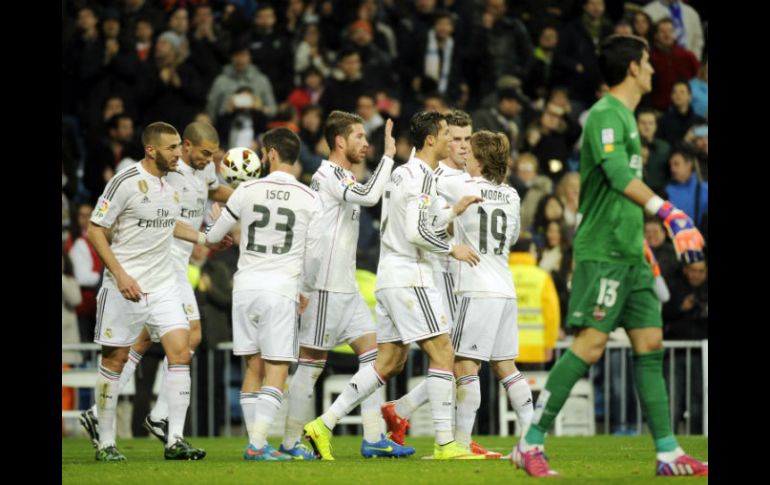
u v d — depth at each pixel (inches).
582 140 916.6
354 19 2650.1
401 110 2402.8
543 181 2214.6
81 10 2623.0
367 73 2470.5
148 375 1855.3
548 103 2390.5
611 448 1464.1
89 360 1966.0
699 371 1920.5
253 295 1175.6
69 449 1547.7
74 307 1963.6
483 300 1217.4
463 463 1111.6
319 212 1197.7
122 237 1179.9
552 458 1224.8
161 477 959.6
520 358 1777.8
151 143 1168.2
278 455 1192.2
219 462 1149.7
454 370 1236.5
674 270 1947.6
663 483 862.5
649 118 2246.6
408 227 1142.3
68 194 2268.7
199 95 2495.1
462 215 1227.2
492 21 2586.1
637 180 873.5
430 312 1171.3
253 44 2588.6
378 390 1241.4
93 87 2561.5
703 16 2620.6
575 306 902.4
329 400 1819.6
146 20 2554.1
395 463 1117.1
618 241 894.4
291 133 1203.2
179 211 1202.6
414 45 2551.7
